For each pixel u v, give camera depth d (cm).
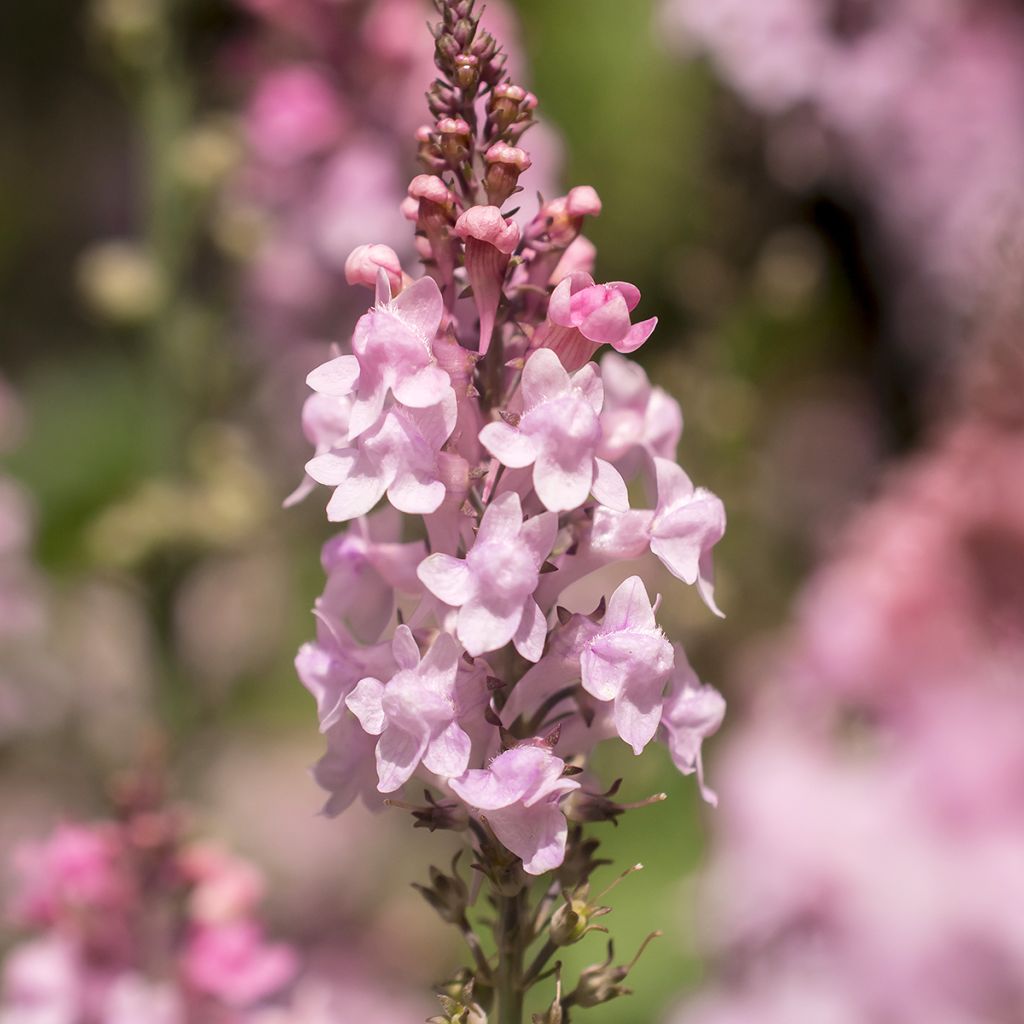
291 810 55
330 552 23
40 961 30
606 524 23
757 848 31
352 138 47
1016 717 30
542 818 22
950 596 30
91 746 52
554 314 22
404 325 22
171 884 31
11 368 75
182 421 47
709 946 35
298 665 23
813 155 49
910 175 52
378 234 47
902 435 57
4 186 78
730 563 45
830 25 50
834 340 57
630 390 23
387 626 23
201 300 49
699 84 51
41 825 52
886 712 31
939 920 29
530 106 23
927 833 29
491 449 22
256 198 48
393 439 22
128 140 78
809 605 36
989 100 51
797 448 57
